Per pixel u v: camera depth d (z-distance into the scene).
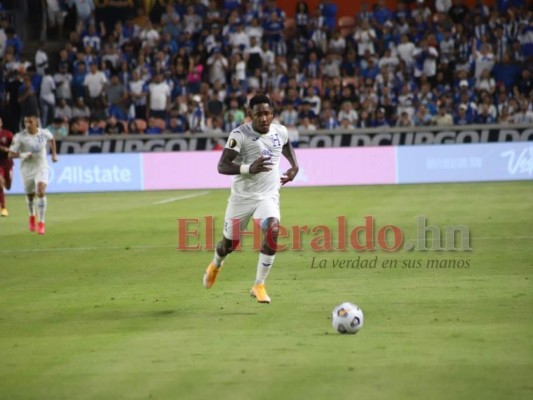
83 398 13.15
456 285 22.00
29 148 35.06
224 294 21.58
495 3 66.88
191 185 56.81
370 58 62.78
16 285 23.98
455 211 38.88
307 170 56.22
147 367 14.80
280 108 59.81
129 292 22.31
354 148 55.81
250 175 19.62
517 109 57.59
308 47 64.56
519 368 14.16
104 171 57.19
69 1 68.31
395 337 16.52
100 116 60.19
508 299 20.02
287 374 14.09
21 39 69.56
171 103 61.47
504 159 54.97
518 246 28.47
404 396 12.79
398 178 55.69
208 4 68.44
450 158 55.31
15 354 16.11
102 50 66.31
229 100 60.88
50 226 38.06
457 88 60.88
